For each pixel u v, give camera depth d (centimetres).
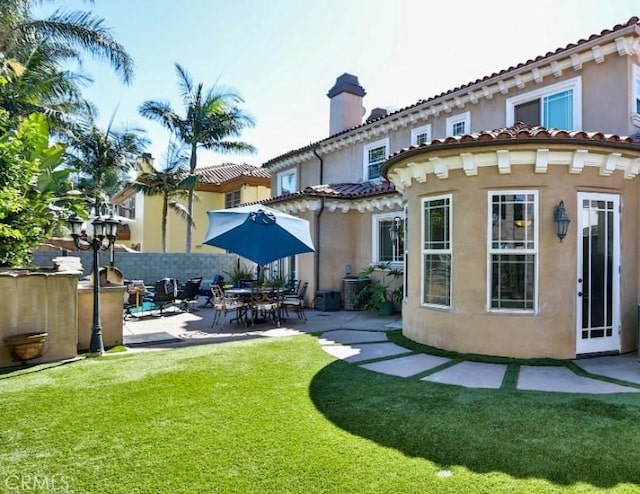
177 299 1563
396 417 549
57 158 1241
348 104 2062
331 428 513
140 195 3192
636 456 439
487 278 877
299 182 2294
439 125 1538
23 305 820
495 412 566
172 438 485
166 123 2584
